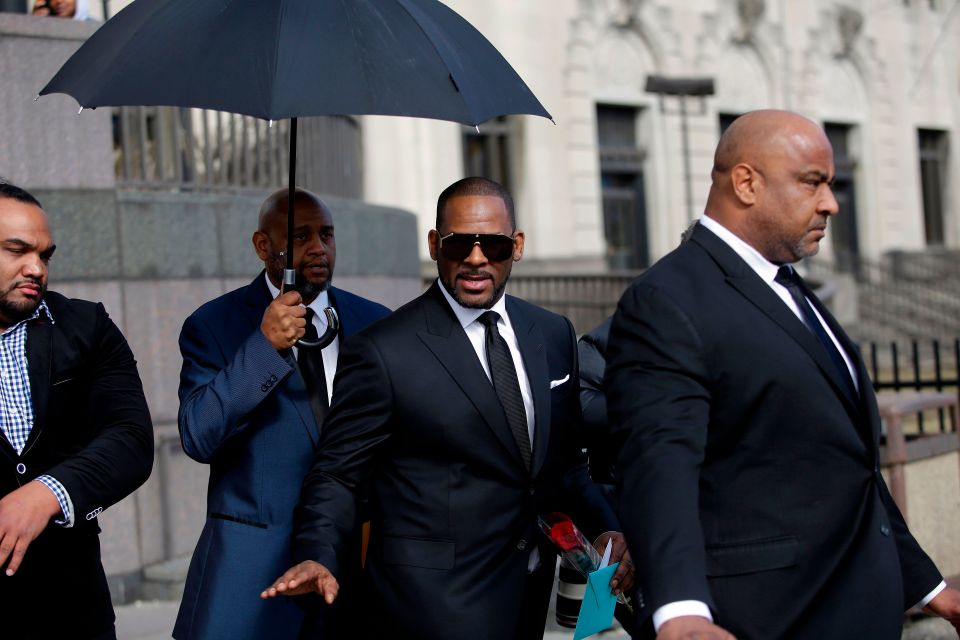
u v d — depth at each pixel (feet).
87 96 10.82
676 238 77.41
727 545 9.37
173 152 23.13
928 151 99.50
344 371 11.18
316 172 29.58
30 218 10.16
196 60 10.74
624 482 9.07
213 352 12.65
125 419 10.60
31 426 10.17
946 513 19.36
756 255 9.85
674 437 9.05
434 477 10.96
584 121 72.08
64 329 10.50
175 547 21.20
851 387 9.83
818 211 9.64
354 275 26.96
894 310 80.33
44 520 9.60
